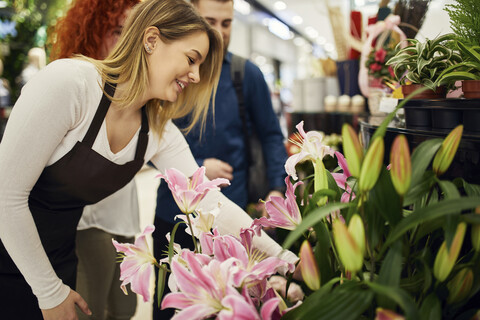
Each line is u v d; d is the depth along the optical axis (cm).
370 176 52
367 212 57
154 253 181
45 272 105
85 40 143
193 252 67
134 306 190
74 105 102
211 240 69
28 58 324
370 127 100
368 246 57
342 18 242
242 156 182
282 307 65
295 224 70
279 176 188
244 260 63
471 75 76
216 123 177
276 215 70
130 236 183
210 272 57
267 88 185
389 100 130
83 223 165
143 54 109
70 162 109
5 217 97
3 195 96
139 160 124
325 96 255
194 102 134
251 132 186
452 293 57
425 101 85
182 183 71
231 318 52
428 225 59
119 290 184
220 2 167
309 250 54
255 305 66
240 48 1391
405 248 60
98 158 111
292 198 70
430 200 66
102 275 173
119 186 123
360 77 184
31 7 318
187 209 70
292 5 1002
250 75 179
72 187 113
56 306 107
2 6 316
